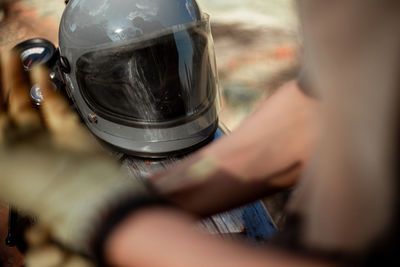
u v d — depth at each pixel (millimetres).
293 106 634
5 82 1211
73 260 340
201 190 595
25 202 343
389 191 289
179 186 586
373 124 273
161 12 1147
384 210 292
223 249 310
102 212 327
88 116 1248
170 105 1199
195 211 595
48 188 344
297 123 625
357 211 293
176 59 1164
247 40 3346
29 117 421
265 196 655
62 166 354
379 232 299
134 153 1235
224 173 605
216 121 1335
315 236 317
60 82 1337
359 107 273
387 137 276
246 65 3150
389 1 248
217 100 1372
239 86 2955
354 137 281
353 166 286
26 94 1238
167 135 1223
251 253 311
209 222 1098
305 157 629
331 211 303
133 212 326
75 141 378
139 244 310
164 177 595
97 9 1141
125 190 340
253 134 635
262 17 3658
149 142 1222
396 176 288
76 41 1158
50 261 361
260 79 2986
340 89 275
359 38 260
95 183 343
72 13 1193
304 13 291
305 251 315
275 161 625
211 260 301
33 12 3695
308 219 339
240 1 3859
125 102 1177
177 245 307
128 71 1132
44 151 361
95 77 1152
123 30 1117
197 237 316
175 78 1179
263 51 3236
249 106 2838
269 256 310
